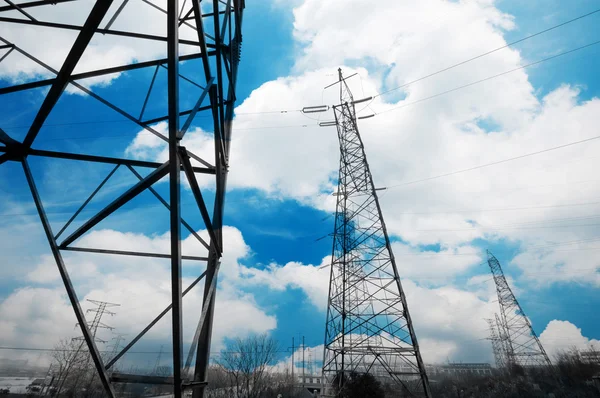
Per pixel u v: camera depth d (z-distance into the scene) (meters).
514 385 47.84
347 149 34.62
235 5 10.53
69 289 5.52
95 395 41.28
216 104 6.34
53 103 5.88
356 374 23.31
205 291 6.54
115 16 7.72
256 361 38.88
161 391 33.06
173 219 3.99
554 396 39.84
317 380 90.94
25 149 6.54
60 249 5.97
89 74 7.08
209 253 7.01
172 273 4.06
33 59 7.14
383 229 25.59
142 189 5.66
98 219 5.80
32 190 6.11
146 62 7.50
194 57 8.44
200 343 6.19
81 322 5.32
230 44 8.86
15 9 7.34
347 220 30.36
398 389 31.55
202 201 5.61
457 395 55.25
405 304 22.08
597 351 45.97
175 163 3.97
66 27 7.73
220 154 7.01
